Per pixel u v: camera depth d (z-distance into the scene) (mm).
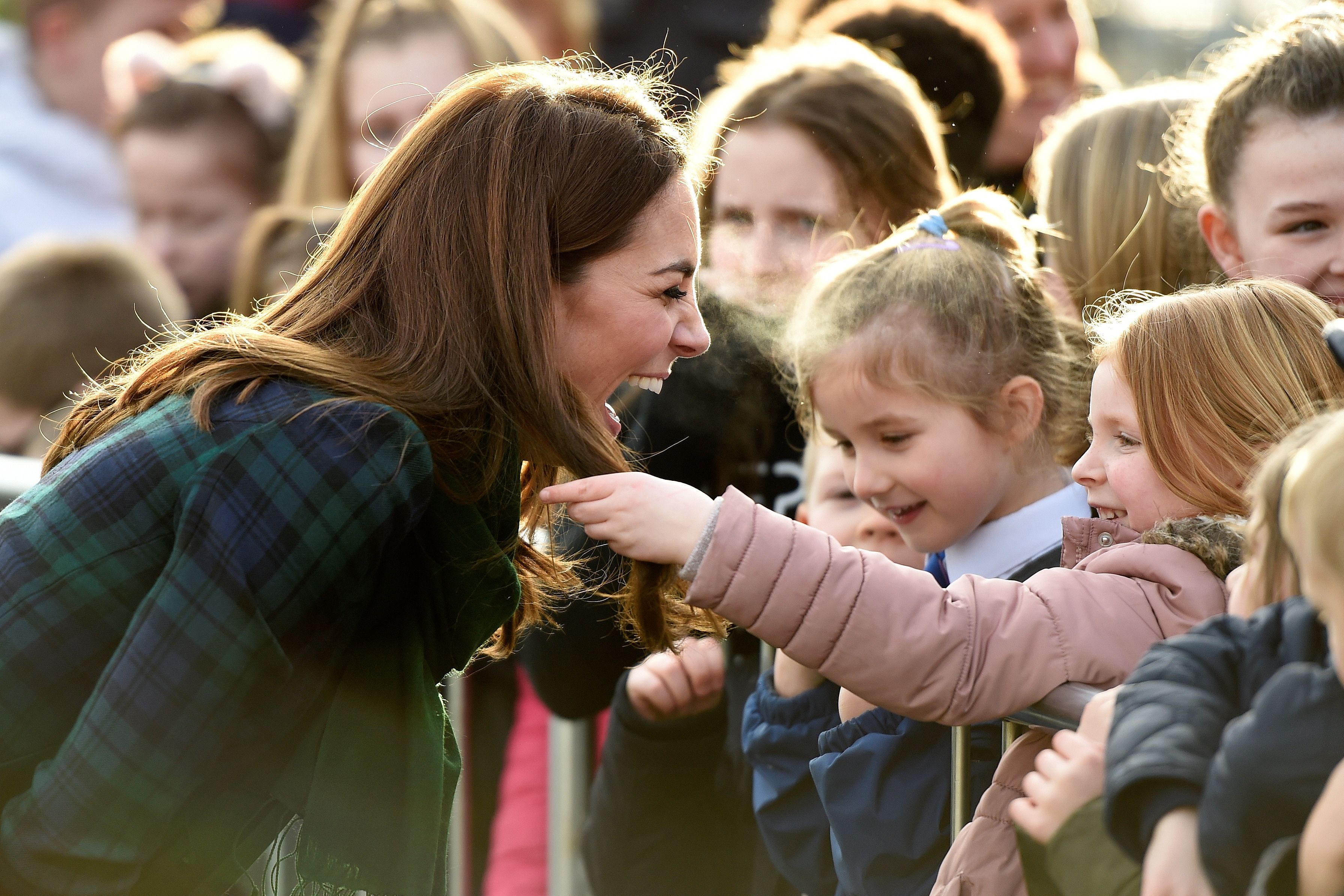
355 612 3627
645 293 3852
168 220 8695
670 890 5547
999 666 3607
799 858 4883
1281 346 3781
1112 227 5332
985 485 4504
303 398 3566
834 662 3697
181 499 3502
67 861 3445
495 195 3713
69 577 3547
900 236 4852
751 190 5707
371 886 3662
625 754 5590
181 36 10250
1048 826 3230
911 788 4332
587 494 3797
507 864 6504
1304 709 2699
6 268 7691
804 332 4738
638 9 9312
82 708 3592
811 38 6789
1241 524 3648
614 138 3820
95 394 4109
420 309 3709
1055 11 7879
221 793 3613
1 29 9695
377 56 8141
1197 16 10758
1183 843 2816
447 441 3652
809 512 5312
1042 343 4688
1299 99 4664
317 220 7859
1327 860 2586
